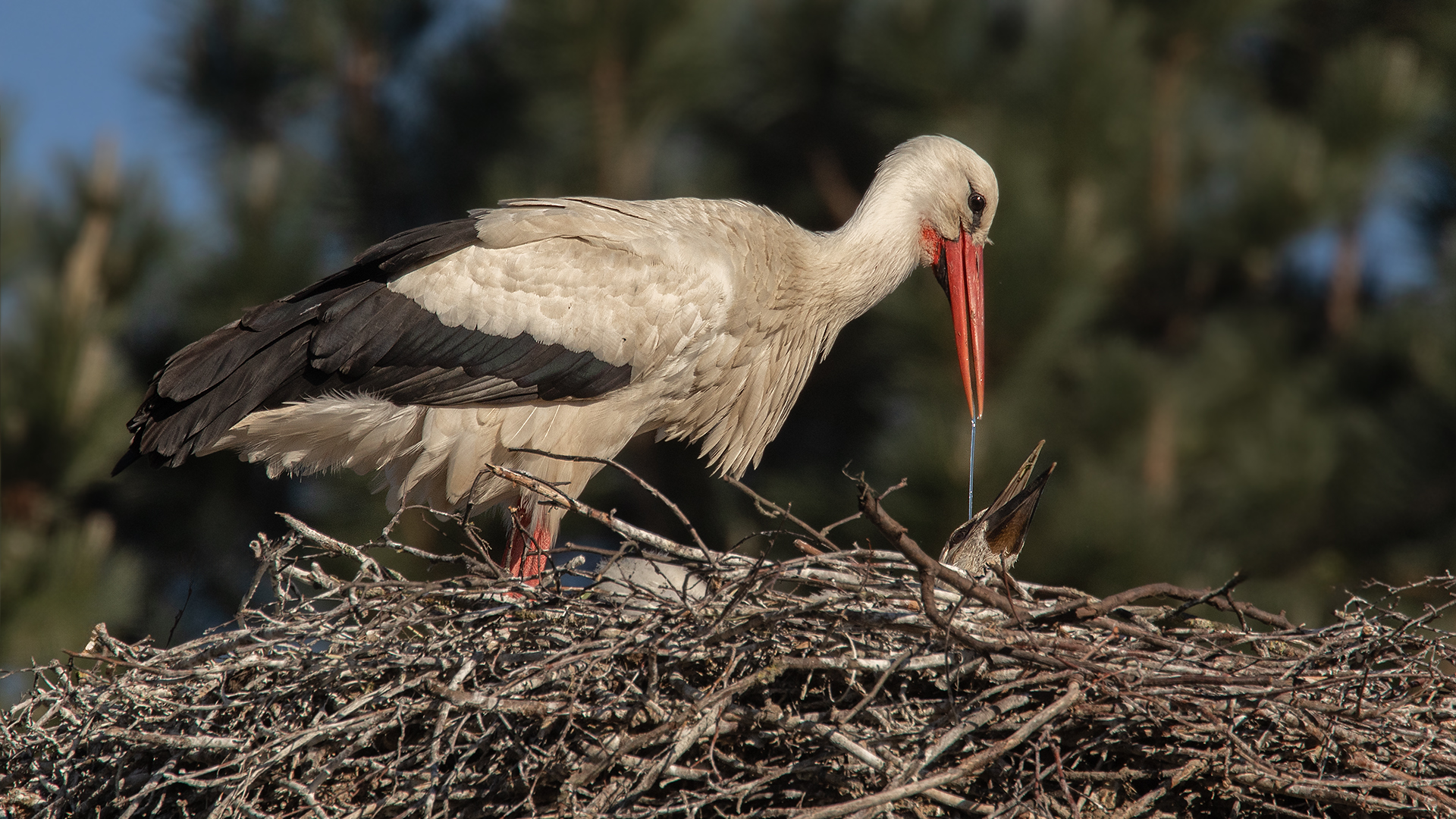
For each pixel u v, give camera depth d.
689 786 6.62
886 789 6.16
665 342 9.09
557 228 9.04
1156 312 15.45
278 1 15.75
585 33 13.91
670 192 15.02
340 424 8.88
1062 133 13.54
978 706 6.52
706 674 6.84
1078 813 6.07
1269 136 14.77
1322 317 16.55
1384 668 7.11
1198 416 14.12
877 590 6.94
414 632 7.21
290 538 7.18
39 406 12.58
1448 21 15.33
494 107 15.57
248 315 8.90
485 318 8.88
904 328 12.91
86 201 13.91
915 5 14.01
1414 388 14.94
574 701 6.41
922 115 14.22
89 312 13.05
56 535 12.61
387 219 16.03
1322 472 14.16
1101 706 6.45
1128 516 12.39
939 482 12.10
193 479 14.77
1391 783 6.33
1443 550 14.42
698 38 14.30
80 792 7.09
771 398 9.99
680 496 15.12
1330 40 16.50
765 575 6.71
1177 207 14.73
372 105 16.02
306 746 6.72
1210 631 7.25
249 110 16.19
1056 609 6.74
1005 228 12.74
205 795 6.88
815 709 6.68
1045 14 14.27
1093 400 13.48
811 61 15.41
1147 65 14.17
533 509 9.15
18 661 11.42
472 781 6.62
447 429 8.94
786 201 16.36
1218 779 6.66
